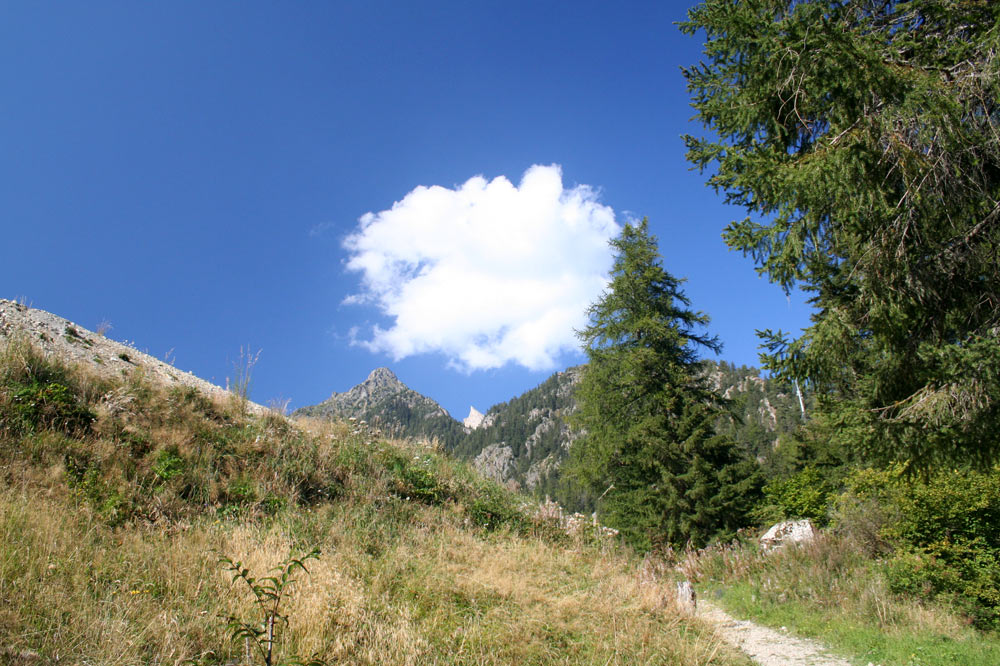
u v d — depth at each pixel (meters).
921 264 5.94
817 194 5.93
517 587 7.18
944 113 5.23
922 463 6.12
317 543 7.29
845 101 6.02
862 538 10.15
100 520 6.19
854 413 6.34
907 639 7.15
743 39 6.51
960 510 8.45
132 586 4.91
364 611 5.47
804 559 10.77
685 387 21.27
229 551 6.20
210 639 4.35
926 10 6.13
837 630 7.92
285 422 11.42
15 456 6.87
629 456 20.36
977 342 5.10
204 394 11.02
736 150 6.68
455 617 6.01
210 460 8.79
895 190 5.98
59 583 4.45
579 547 10.85
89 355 10.77
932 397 5.40
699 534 18.98
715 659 6.13
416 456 12.91
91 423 8.26
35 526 5.29
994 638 7.18
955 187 5.67
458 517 10.30
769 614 9.18
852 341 6.22
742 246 6.65
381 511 9.41
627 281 22.33
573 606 6.87
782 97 6.61
